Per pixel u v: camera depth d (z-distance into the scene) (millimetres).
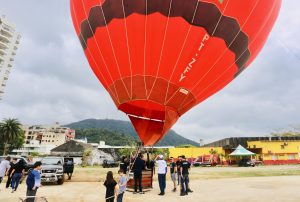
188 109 9219
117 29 8141
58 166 15773
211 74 8758
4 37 82938
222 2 7852
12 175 12047
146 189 12492
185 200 9820
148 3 7730
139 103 8523
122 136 182375
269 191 12258
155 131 8719
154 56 8086
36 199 7953
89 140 175750
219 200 9836
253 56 9758
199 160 49625
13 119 80438
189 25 7809
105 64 8859
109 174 7719
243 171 27969
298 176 20812
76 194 11852
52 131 143375
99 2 8383
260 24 8852
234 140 51719
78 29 9672
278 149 49906
